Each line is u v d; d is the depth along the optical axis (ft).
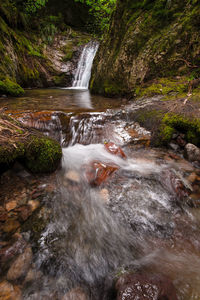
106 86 20.72
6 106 14.11
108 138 11.83
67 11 43.27
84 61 34.24
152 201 7.26
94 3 32.91
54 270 4.74
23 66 26.32
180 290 4.29
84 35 41.47
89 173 8.47
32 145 7.94
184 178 8.40
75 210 6.73
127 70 18.37
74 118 12.00
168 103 12.87
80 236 5.77
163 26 16.05
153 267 4.90
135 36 17.63
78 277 4.69
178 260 5.10
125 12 19.42
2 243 5.08
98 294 4.36
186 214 6.67
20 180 7.71
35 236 5.49
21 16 29.17
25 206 6.49
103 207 6.99
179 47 14.70
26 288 4.26
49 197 7.09
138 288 3.98
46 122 11.18
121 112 13.87
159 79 15.93
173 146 10.89
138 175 8.81
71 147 11.18
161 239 5.78
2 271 4.46
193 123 10.32
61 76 32.55
